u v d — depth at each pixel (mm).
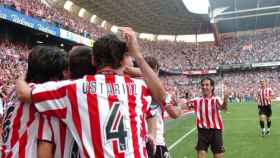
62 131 2365
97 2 46000
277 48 57812
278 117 21078
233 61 59281
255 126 16219
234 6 48750
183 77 61562
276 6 48156
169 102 4344
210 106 6488
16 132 2426
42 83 2529
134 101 2248
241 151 9609
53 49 2600
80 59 2529
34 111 2395
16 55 24016
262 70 60094
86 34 31562
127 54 2381
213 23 52531
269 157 8688
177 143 11539
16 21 21562
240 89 55625
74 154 2363
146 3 48406
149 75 2326
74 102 2191
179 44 66375
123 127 2150
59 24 27172
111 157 2096
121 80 2270
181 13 55906
